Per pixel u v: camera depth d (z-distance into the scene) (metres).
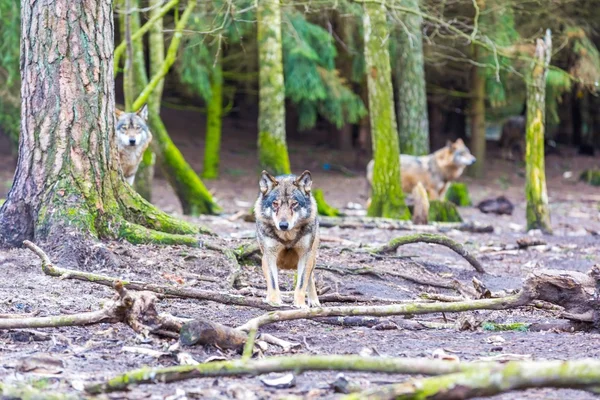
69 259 9.54
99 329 6.96
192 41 19.64
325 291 9.41
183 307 8.08
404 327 7.69
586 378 3.78
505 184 29.53
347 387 5.13
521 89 26.61
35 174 10.18
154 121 17.17
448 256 13.43
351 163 31.86
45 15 10.12
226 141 33.97
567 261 13.16
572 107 38.53
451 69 29.75
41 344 6.39
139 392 5.07
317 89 23.64
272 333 7.19
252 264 10.59
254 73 26.78
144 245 10.32
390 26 21.22
